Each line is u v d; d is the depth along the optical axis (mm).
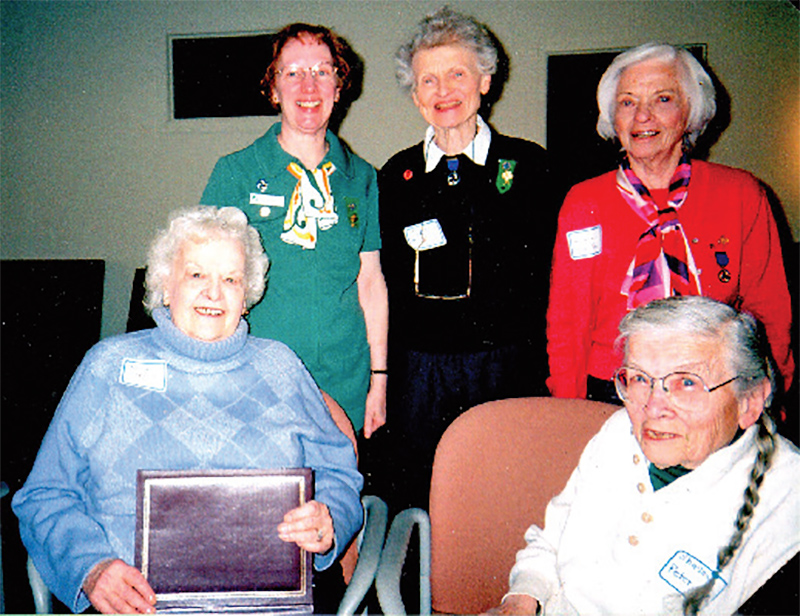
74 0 3965
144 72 4023
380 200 2158
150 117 4066
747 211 1838
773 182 3736
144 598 1177
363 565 1280
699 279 1826
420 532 1495
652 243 1832
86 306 4109
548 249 2086
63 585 1247
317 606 1451
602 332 1912
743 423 1138
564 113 3787
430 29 1961
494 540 1437
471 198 2012
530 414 1457
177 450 1393
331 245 2049
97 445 1387
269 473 1235
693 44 3678
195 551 1203
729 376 1101
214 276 1484
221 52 3977
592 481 1267
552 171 2068
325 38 1954
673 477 1184
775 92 3660
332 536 1278
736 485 1130
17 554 2475
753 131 3711
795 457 1143
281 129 2113
